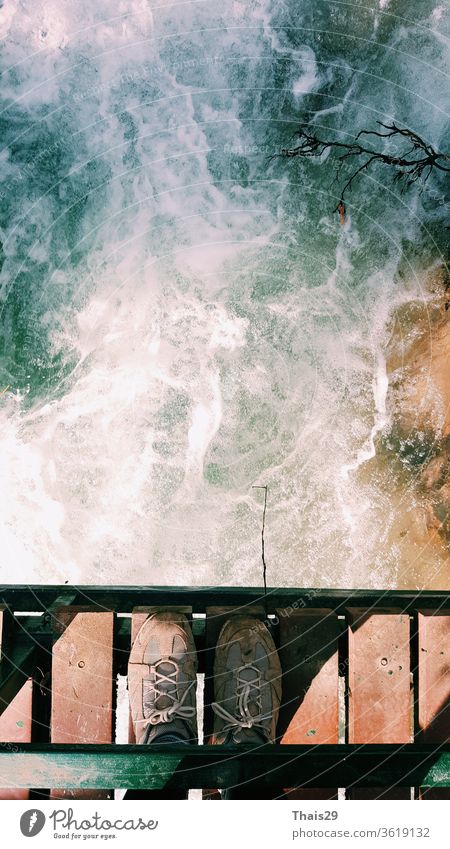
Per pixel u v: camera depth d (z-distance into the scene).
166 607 2.13
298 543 5.44
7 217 5.86
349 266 5.79
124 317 5.88
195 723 2.06
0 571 5.46
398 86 5.69
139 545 5.57
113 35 5.84
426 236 5.64
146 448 5.74
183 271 5.90
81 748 1.62
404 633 2.06
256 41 5.82
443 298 5.54
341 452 5.57
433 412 5.41
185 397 5.80
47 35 5.81
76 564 5.54
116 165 5.91
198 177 5.92
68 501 5.65
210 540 5.53
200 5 5.79
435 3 5.55
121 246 5.91
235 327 5.86
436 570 5.11
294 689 2.08
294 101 5.85
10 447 5.68
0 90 5.84
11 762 1.59
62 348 5.83
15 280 5.82
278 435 5.68
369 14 5.68
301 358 5.78
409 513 5.30
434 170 5.58
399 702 2.07
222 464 5.70
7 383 5.75
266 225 5.91
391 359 5.62
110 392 5.82
